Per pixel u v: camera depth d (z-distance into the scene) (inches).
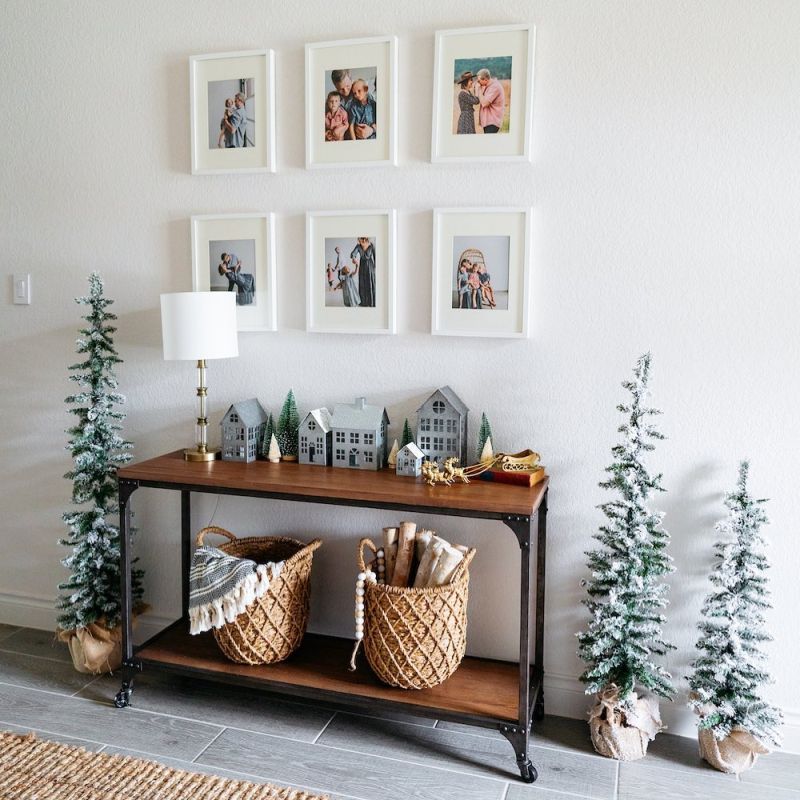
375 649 87.0
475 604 98.0
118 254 108.8
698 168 85.5
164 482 91.4
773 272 84.3
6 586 120.4
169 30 102.8
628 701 85.0
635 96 86.7
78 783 79.1
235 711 94.9
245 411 99.3
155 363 109.0
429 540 91.0
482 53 90.4
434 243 94.0
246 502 106.4
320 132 97.6
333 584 103.5
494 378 94.9
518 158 90.3
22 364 115.2
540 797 79.3
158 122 104.9
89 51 106.4
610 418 91.3
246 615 89.7
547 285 91.8
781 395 85.4
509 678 91.2
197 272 104.6
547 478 92.0
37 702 96.2
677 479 89.7
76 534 103.9
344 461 95.8
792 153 82.4
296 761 84.7
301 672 91.5
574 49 88.0
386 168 96.2
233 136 101.1
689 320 87.5
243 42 100.0
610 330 90.2
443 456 92.7
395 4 93.6
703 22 83.7
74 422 113.9
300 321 102.1
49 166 110.3
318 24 96.8
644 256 88.2
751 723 81.5
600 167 88.6
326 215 98.0
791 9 81.0
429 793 79.7
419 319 97.1
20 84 109.9
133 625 106.0
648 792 80.4
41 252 112.1
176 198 105.4
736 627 82.6
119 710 94.7
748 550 82.9
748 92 83.2
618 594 84.2
